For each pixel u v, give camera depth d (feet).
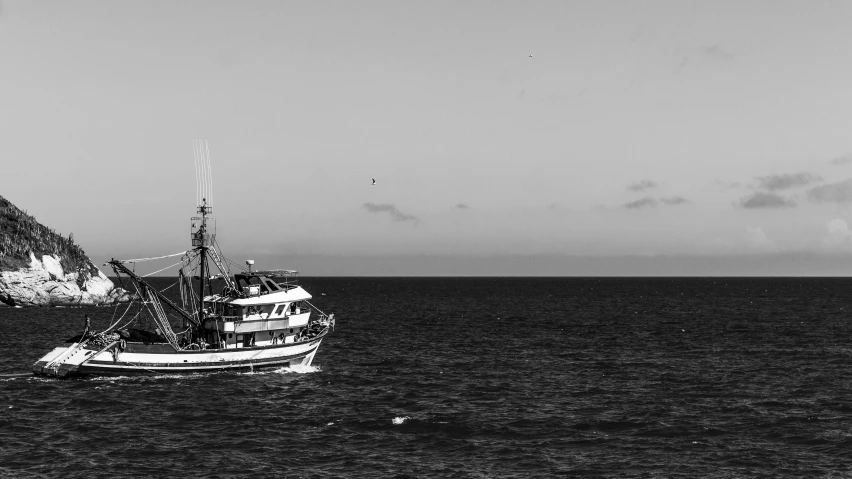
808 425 187.11
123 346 235.61
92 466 150.00
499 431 181.16
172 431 177.88
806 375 264.11
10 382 233.14
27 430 175.94
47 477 142.82
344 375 260.01
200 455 158.61
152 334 245.65
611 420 192.34
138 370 237.04
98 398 211.41
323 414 197.57
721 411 203.62
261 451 162.30
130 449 161.99
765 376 262.47
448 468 152.05
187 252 252.21
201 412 196.85
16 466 149.07
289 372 260.42
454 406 209.77
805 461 157.28
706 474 149.07
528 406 210.18
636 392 231.91
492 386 241.96
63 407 200.13
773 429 183.21
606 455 161.89
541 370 277.03
